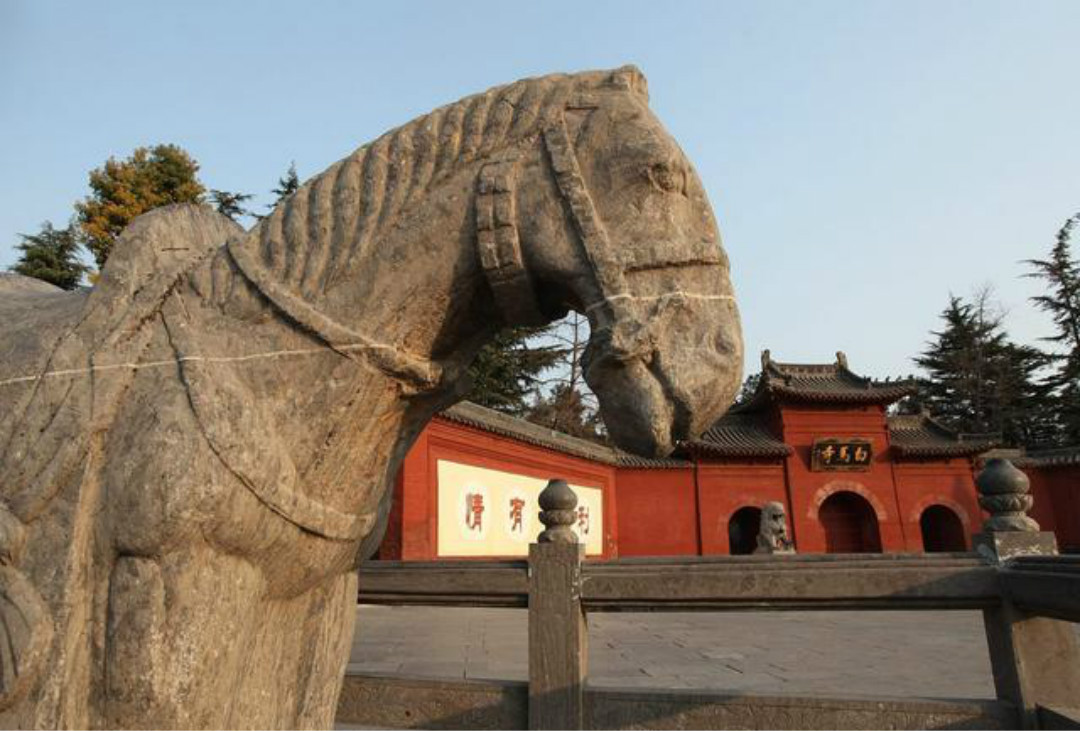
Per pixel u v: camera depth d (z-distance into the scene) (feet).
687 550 70.23
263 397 5.96
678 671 21.75
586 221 5.79
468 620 35.55
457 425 47.39
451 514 46.14
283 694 6.83
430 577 12.27
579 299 6.04
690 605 11.02
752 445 73.87
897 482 76.13
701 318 5.78
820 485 74.79
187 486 5.28
